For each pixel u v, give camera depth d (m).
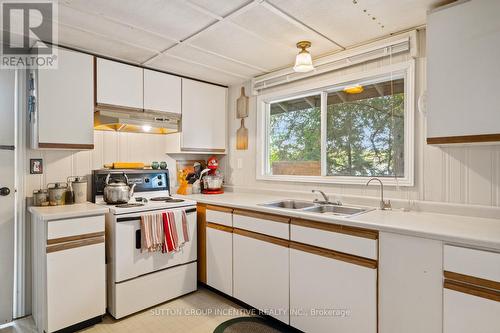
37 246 2.15
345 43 2.34
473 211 1.83
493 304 1.28
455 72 1.64
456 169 1.92
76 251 2.05
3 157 2.23
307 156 2.88
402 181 2.15
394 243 1.59
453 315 1.39
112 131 2.88
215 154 3.69
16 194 2.30
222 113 3.47
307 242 1.96
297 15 1.90
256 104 3.23
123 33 2.15
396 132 2.26
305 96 2.90
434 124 1.72
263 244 2.23
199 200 2.81
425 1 1.72
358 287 1.71
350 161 2.56
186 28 2.08
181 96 3.05
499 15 1.51
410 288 1.53
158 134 3.24
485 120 1.55
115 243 2.21
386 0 1.71
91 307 2.12
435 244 1.45
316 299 1.91
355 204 2.39
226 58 2.67
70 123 2.29
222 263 2.58
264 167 3.21
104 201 2.56
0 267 2.21
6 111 2.25
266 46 2.40
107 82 2.50
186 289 2.65
